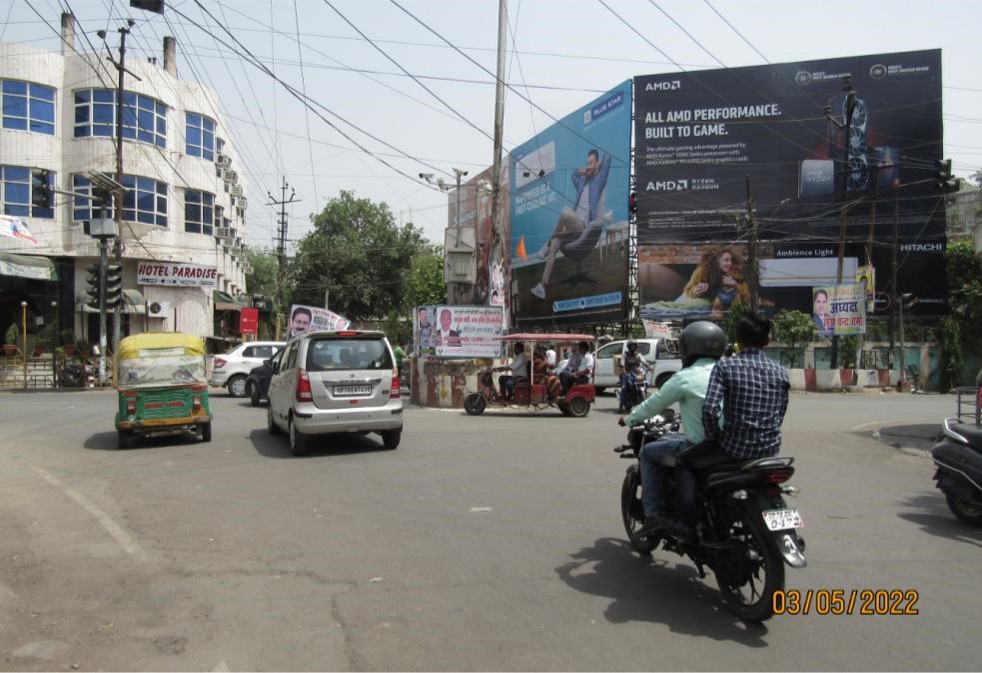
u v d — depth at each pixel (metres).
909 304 29.17
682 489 4.66
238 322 43.88
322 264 50.53
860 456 10.38
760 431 4.30
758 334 4.44
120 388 11.01
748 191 29.45
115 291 25.09
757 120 31.72
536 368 16.05
